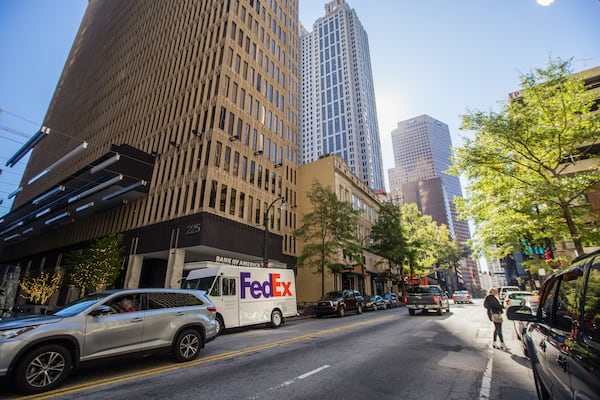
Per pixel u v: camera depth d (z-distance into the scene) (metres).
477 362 6.92
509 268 60.91
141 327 6.26
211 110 26.75
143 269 31.28
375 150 135.38
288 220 34.22
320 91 140.62
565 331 2.88
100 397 4.65
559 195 13.05
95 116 47.22
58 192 33.91
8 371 4.58
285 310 15.16
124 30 50.28
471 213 17.89
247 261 29.53
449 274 104.19
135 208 29.53
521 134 14.20
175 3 39.34
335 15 147.38
